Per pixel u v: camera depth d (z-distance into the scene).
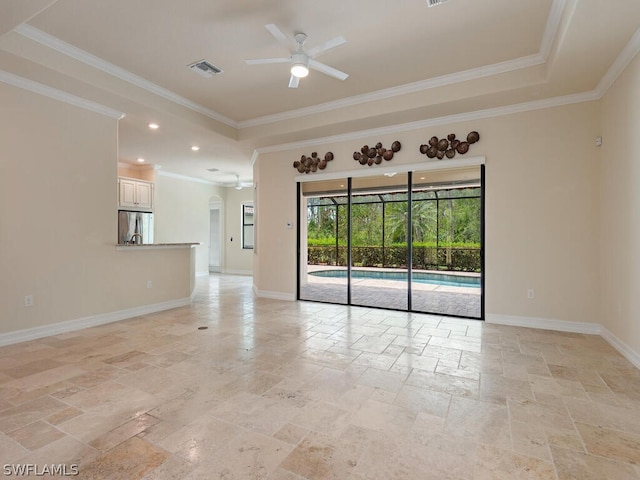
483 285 4.59
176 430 2.00
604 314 3.80
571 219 4.06
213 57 3.71
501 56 3.67
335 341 3.69
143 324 4.39
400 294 6.22
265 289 6.40
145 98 4.29
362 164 5.38
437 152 4.74
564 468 1.68
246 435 1.95
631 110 3.09
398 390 2.53
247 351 3.37
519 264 4.33
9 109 3.54
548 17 2.99
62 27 3.15
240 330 4.12
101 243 4.40
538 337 3.84
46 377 2.73
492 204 4.46
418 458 1.76
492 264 4.48
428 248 5.75
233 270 10.84
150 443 1.87
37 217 3.77
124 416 2.15
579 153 4.01
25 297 3.67
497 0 2.76
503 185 4.40
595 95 3.91
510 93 3.94
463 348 3.47
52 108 3.89
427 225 5.59
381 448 1.84
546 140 4.16
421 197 5.52
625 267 3.24
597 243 3.94
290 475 1.62
